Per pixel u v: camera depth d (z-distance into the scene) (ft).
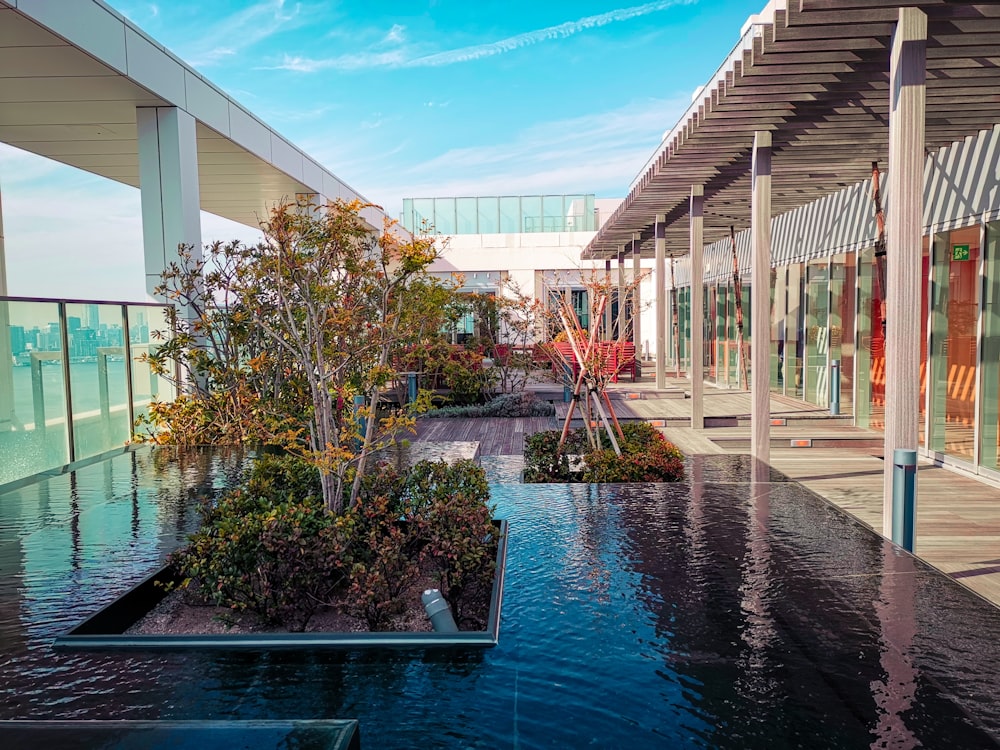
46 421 22.18
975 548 16.40
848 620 10.09
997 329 22.54
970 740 7.20
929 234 26.32
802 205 39.14
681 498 17.28
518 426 35.32
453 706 7.92
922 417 27.50
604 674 8.62
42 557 13.56
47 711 7.97
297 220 15.37
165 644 9.43
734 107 20.20
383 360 14.43
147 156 26.78
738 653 9.13
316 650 9.30
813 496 17.44
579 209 81.41
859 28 15.05
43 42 20.11
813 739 7.24
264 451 24.14
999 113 20.65
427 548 11.27
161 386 30.04
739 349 46.88
